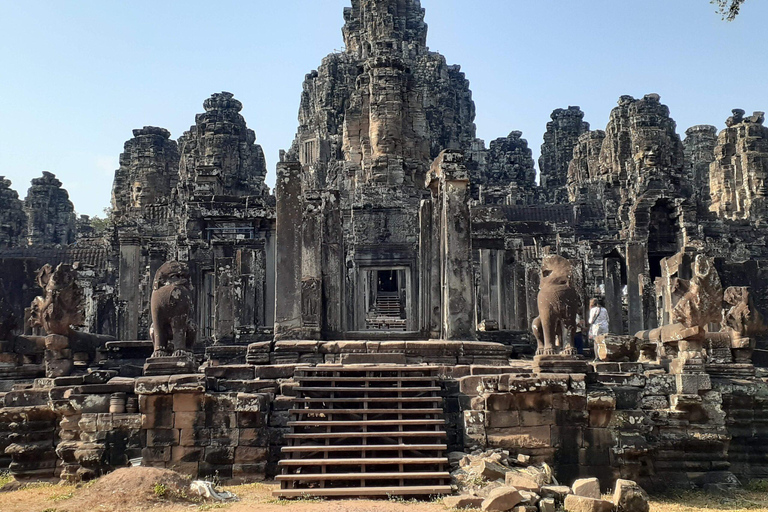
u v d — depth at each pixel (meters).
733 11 16.28
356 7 79.81
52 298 18.45
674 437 16.52
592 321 23.78
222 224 31.62
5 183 69.94
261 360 18.42
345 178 48.75
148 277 37.25
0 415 16.88
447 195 21.12
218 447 15.28
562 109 83.06
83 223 79.06
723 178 60.62
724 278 38.00
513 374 15.56
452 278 20.67
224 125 64.19
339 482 13.76
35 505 13.21
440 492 13.23
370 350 18.25
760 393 17.69
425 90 70.69
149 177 65.38
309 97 84.06
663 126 57.31
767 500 15.35
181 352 16.48
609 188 60.28
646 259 37.38
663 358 18.55
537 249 31.22
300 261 21.14
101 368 19.81
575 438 15.44
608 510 12.28
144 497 12.76
